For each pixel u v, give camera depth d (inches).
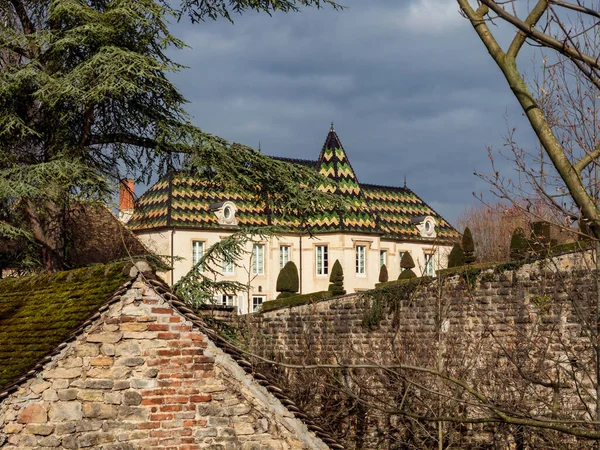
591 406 774.5
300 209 876.0
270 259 2361.0
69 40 855.1
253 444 453.4
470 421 309.6
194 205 2279.8
